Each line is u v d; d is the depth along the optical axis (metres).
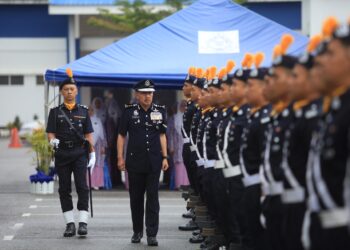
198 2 21.02
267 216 7.85
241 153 9.17
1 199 19.62
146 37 20.28
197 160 12.99
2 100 52.78
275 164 7.68
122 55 19.77
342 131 6.12
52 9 45.81
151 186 12.95
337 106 6.22
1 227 14.99
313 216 6.61
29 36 51.53
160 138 13.20
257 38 20.28
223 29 20.33
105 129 22.00
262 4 45.59
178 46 20.03
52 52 51.56
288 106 7.64
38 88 52.81
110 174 22.30
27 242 13.29
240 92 9.82
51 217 16.34
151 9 42.81
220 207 10.62
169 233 14.33
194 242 13.20
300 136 7.15
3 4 51.19
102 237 13.82
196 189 14.09
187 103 14.89
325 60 6.21
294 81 7.09
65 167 13.73
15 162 32.03
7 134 52.47
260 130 8.82
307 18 40.94
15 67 51.81
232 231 10.60
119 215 16.75
